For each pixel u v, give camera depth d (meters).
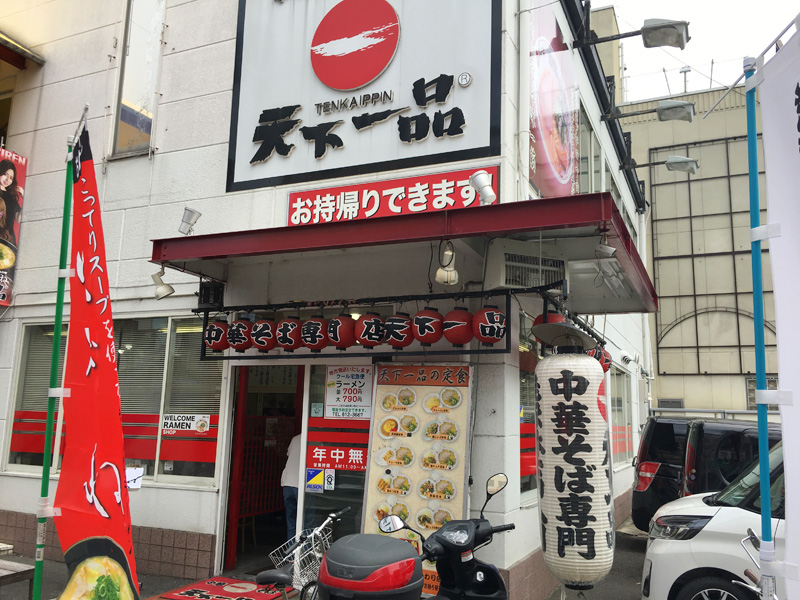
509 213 5.07
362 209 6.73
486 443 5.98
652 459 9.50
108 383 3.85
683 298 22.81
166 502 7.27
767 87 2.81
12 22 9.70
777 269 2.70
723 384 21.86
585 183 9.58
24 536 7.86
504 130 6.21
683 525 5.31
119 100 8.70
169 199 7.96
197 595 6.26
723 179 22.69
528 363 6.96
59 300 3.93
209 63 8.05
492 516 5.85
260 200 7.34
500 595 4.17
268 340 6.58
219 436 7.19
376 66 6.93
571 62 8.88
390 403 6.18
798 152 2.68
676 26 7.02
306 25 7.45
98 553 3.71
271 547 8.23
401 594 3.34
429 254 6.59
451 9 6.66
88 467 3.78
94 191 4.00
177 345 7.63
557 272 6.02
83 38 9.10
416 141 6.58
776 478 5.18
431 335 5.85
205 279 7.38
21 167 8.89
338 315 6.62
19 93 9.39
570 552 4.61
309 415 6.78
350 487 6.46
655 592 5.27
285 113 7.35
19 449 8.27
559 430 4.75
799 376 2.62
